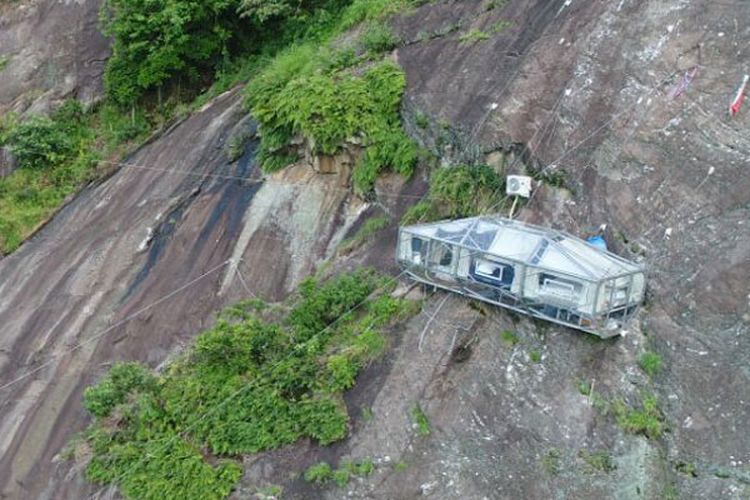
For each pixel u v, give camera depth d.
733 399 10.09
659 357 10.60
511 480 10.20
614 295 10.27
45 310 15.43
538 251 10.72
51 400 13.52
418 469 10.50
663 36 12.68
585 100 12.68
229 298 14.11
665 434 10.20
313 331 12.36
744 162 11.24
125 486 11.23
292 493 10.64
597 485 9.95
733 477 9.68
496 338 11.24
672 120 11.95
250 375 11.92
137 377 12.45
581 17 13.66
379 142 14.23
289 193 15.23
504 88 13.52
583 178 12.14
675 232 11.27
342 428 10.96
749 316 10.43
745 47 12.01
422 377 11.19
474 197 12.78
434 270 11.61
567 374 10.77
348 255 13.71
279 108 15.20
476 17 15.25
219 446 11.28
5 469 12.68
